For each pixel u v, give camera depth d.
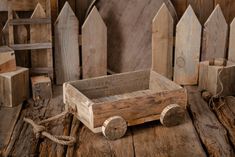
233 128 2.49
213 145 2.29
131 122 2.39
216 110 2.72
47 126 2.49
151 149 2.24
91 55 3.12
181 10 3.23
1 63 2.73
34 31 2.95
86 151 2.21
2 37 3.03
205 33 3.12
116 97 2.76
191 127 2.49
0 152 2.20
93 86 2.70
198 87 3.13
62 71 3.14
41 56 3.04
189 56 3.15
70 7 3.00
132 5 3.16
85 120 2.38
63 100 2.67
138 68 3.27
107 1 3.16
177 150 2.23
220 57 3.20
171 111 2.45
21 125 2.51
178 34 3.11
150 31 3.19
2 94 2.75
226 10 3.23
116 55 3.27
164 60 3.18
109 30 3.21
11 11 2.86
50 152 2.21
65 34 3.05
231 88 2.96
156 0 3.14
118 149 2.24
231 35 3.14
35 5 2.99
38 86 2.86
